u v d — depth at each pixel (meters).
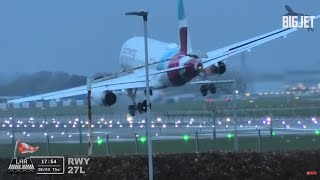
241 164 69.94
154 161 70.31
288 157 70.06
